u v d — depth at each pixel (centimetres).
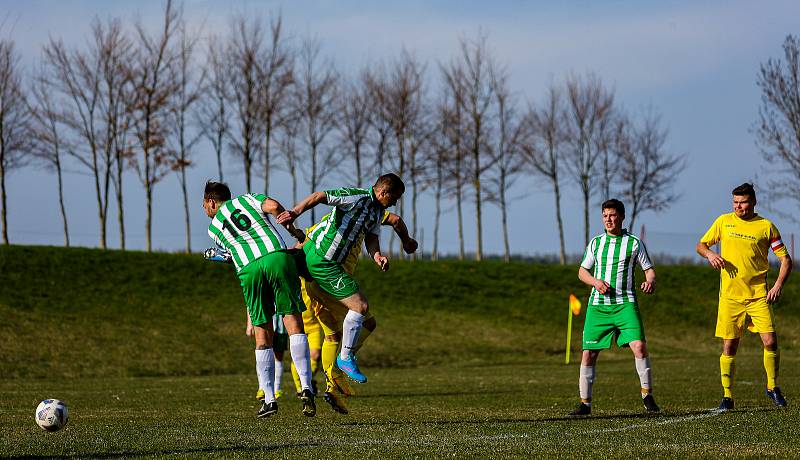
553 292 6700
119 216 6706
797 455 920
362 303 1369
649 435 1115
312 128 7125
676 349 5347
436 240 7975
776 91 5697
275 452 961
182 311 5300
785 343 5528
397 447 1003
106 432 1195
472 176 7394
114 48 6444
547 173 7669
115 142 6556
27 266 5662
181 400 1980
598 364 4300
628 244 1479
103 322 4847
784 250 1557
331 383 1400
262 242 1291
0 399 2052
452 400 1900
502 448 989
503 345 5275
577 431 1177
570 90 7644
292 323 1309
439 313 5931
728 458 902
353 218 1351
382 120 7338
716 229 1620
